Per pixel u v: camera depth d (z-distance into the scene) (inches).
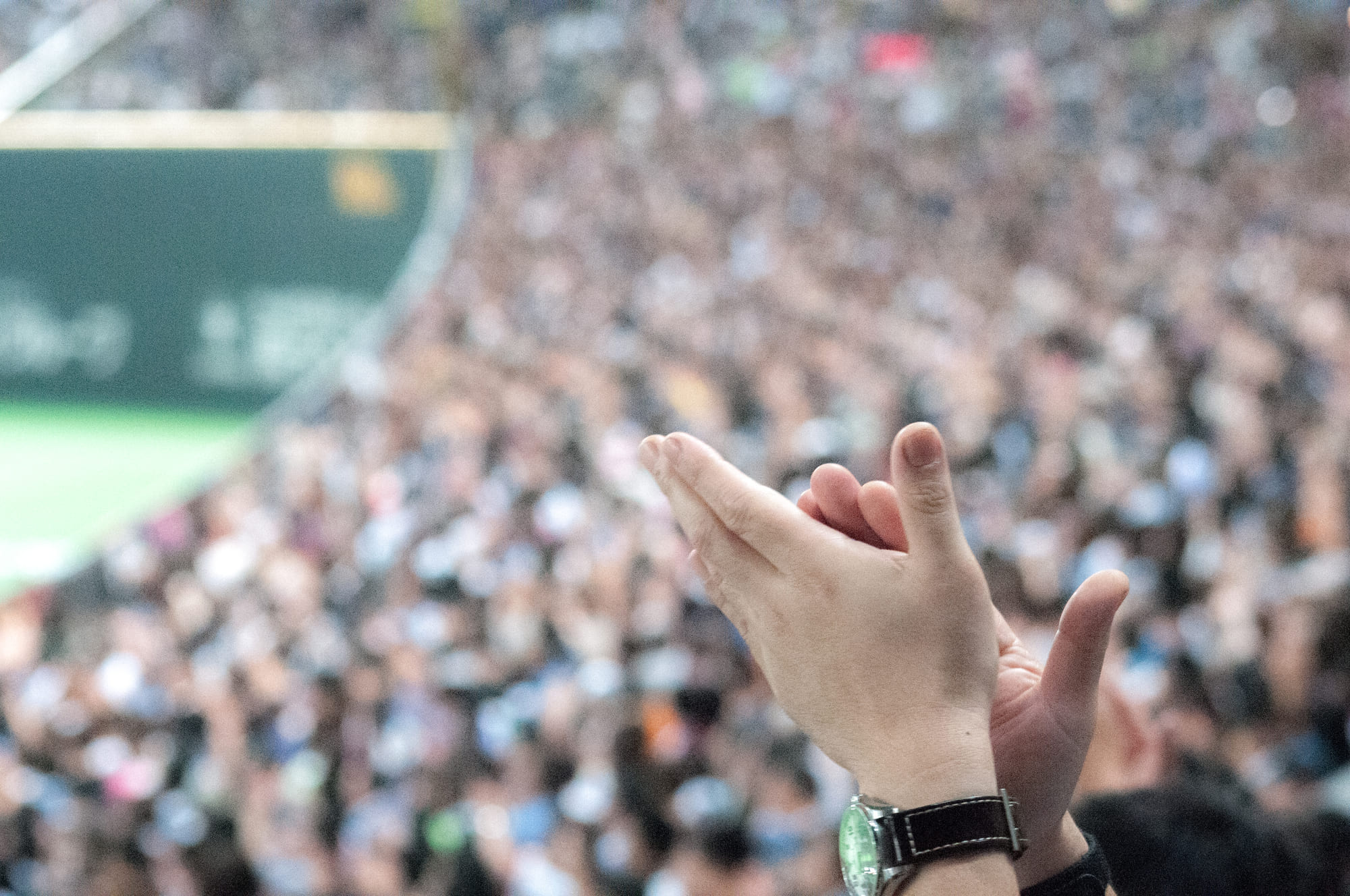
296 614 277.7
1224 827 57.3
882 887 30.7
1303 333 383.2
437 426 381.7
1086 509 237.6
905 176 796.0
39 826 187.0
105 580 299.1
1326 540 199.3
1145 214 657.0
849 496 33.2
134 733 221.5
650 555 248.2
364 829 179.2
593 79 1034.1
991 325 471.2
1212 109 916.6
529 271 611.2
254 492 349.1
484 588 259.1
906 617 31.2
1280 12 954.7
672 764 159.0
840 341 447.8
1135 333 408.2
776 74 1034.1
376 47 597.0
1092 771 69.5
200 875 171.6
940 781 30.5
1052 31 1022.4
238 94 521.7
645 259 639.1
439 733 192.1
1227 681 147.9
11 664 269.3
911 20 1058.1
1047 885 37.9
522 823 168.2
